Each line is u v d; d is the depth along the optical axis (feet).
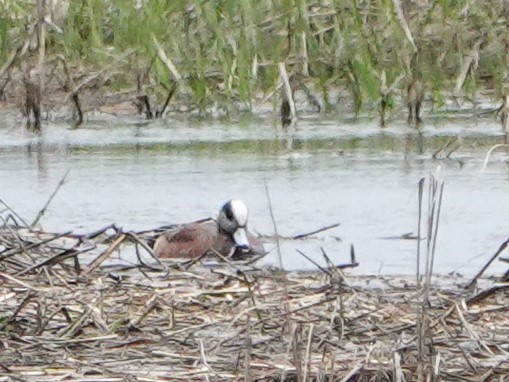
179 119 74.33
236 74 73.87
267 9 73.26
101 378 27.86
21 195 54.44
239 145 65.98
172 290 35.24
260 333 31.14
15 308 33.37
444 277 39.65
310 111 75.61
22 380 27.78
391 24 72.69
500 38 73.56
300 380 26.76
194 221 49.85
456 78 75.00
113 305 34.04
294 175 57.88
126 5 73.46
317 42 74.90
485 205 51.31
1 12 74.38
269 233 48.06
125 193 54.65
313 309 33.37
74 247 41.45
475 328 31.58
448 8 73.97
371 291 35.99
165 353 29.50
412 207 51.16
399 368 26.68
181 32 73.97
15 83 74.28
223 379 27.84
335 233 47.60
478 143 65.00
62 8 74.13
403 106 74.49
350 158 61.72
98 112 75.66
